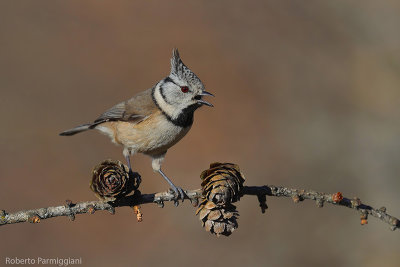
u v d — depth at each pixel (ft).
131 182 19.24
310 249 38.55
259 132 46.80
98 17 51.26
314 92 49.75
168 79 26.68
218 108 47.75
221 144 45.65
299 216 40.47
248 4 54.75
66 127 43.91
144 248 37.58
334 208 40.88
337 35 53.88
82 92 46.03
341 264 37.65
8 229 36.58
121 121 27.37
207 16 52.95
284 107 48.75
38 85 45.98
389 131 47.21
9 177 39.88
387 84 50.34
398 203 42.52
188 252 37.35
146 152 27.66
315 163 45.42
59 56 48.16
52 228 37.50
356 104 49.49
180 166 44.14
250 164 44.73
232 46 51.26
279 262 37.73
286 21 54.24
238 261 37.35
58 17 51.01
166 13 52.42
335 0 55.31
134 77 47.50
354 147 46.62
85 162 41.91
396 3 53.88
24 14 50.57
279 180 43.96
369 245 38.55
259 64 50.57
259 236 39.22
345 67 51.42
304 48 51.98
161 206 20.06
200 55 49.80
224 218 18.72
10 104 44.45
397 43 52.70
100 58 48.39
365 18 54.24
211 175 18.84
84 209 19.15
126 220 39.06
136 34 50.39
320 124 47.98
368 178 44.14
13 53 47.65
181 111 26.37
